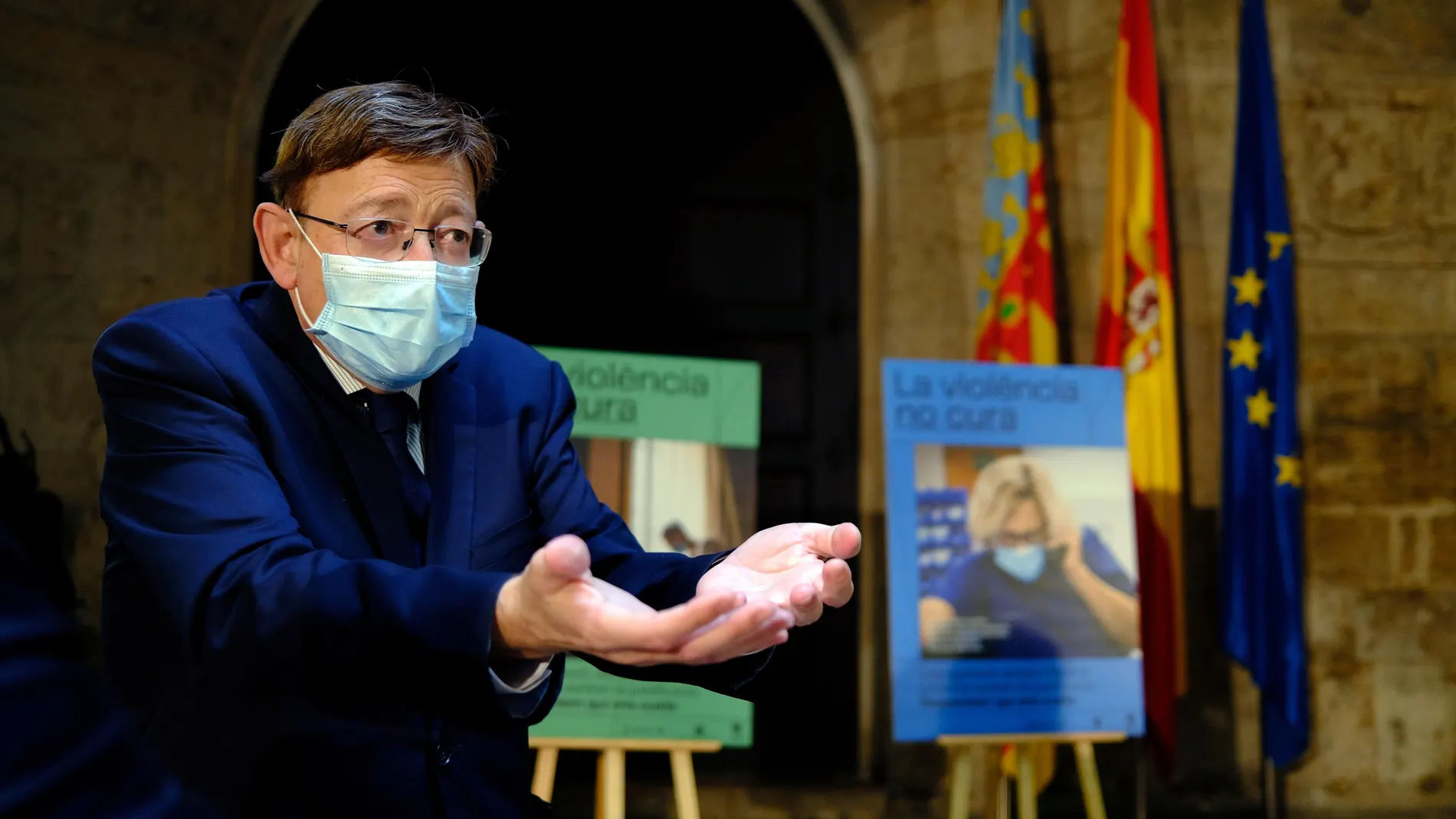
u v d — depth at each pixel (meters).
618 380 3.25
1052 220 4.31
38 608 0.32
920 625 3.14
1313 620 4.32
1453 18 4.47
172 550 0.95
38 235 3.94
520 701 0.88
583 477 1.32
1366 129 4.43
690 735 3.02
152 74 4.05
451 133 1.16
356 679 0.85
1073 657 3.18
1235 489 3.98
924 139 4.39
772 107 4.61
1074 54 4.36
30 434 3.88
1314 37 4.42
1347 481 4.36
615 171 4.54
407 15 4.45
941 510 3.19
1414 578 4.36
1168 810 4.19
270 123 4.28
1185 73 4.38
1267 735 4.02
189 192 4.10
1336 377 4.38
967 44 4.39
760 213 4.59
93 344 3.96
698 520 3.23
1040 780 3.91
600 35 4.56
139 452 1.03
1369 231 4.42
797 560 0.99
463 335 1.20
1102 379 3.32
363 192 1.12
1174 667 3.88
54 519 3.82
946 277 4.36
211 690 1.03
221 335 1.12
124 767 0.32
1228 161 4.37
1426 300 4.43
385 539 1.11
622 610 0.73
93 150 3.99
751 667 1.12
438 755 1.06
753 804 4.07
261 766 1.01
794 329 4.56
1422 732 4.33
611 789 2.99
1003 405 3.27
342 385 1.19
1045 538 3.22
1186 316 4.32
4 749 0.30
